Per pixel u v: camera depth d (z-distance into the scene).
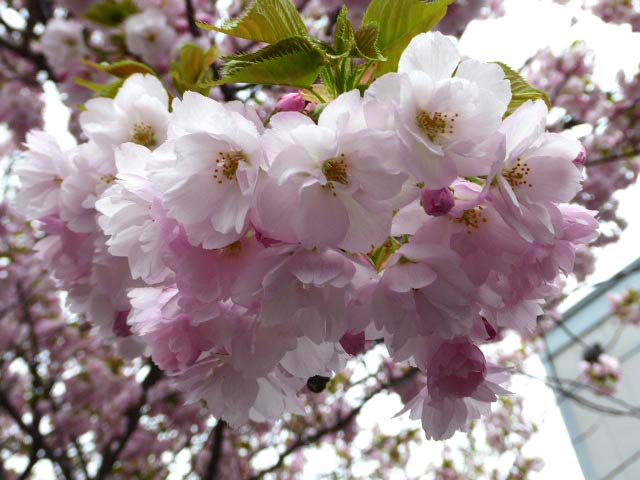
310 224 0.16
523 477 1.35
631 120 0.97
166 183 0.17
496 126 0.16
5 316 1.24
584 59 0.96
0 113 1.00
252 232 0.17
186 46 0.28
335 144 0.15
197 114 0.17
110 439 1.14
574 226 0.18
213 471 0.83
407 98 0.16
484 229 0.17
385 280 0.17
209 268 0.17
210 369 0.20
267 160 0.16
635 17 0.94
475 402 0.23
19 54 0.80
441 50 0.17
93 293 0.26
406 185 0.16
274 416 0.22
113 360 1.24
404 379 0.86
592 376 1.27
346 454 1.37
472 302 0.17
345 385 1.16
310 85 0.20
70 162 0.26
